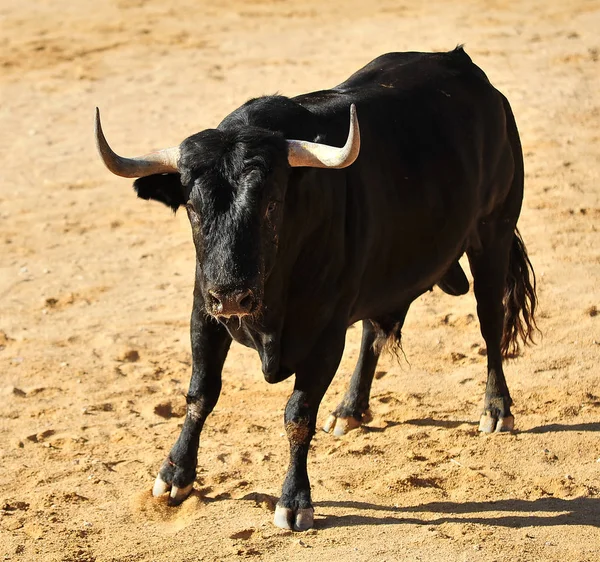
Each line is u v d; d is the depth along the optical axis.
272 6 26.27
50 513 6.95
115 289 11.88
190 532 6.66
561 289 11.27
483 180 8.34
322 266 6.67
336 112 7.26
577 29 22.41
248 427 8.37
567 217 13.32
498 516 6.83
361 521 6.77
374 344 8.02
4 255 13.06
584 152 15.59
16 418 8.66
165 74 20.94
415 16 24.42
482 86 8.57
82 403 8.95
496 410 8.27
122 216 14.37
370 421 8.48
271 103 6.76
